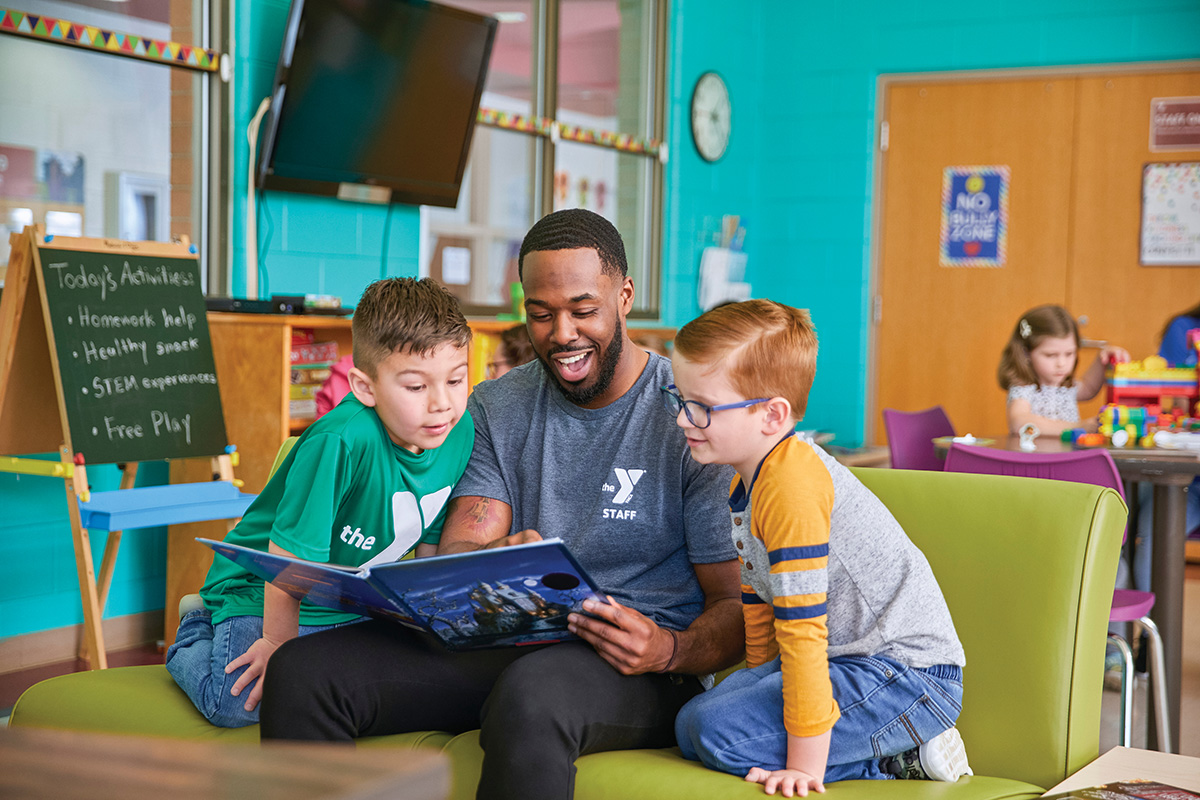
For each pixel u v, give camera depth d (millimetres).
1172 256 5488
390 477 1582
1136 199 5539
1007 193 5809
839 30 6102
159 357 2965
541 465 1648
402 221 4262
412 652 1490
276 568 1411
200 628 1725
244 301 3334
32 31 3094
